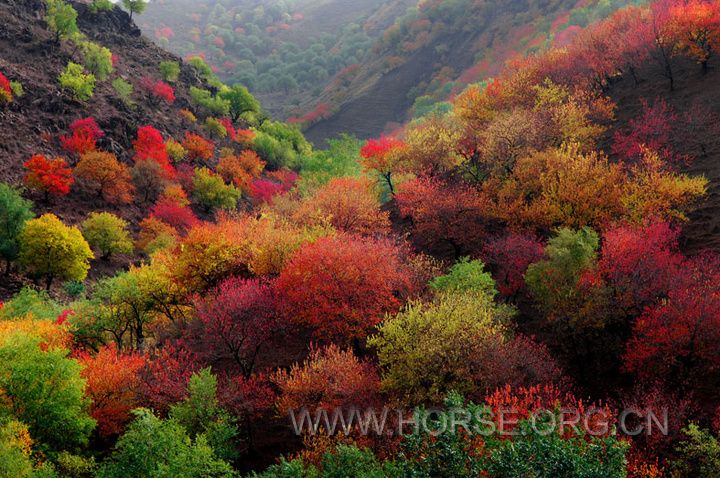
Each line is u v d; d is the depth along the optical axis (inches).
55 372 1227.2
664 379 1179.3
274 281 1699.1
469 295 1414.9
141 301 1781.5
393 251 1782.7
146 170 4062.5
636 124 2386.8
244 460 1261.1
